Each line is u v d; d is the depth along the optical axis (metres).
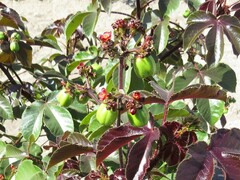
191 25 0.19
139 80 0.21
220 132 0.15
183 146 0.17
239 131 0.15
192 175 0.14
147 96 0.16
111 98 0.15
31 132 0.22
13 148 0.22
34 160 0.22
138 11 0.23
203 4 0.22
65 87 0.19
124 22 0.17
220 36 0.19
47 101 0.22
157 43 0.21
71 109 0.24
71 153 0.17
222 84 0.20
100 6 0.22
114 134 0.16
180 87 0.21
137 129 0.16
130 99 0.15
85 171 0.19
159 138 0.17
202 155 0.15
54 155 0.17
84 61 0.24
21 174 0.20
